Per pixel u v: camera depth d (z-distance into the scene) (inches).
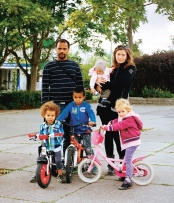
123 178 214.5
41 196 187.6
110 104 224.5
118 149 226.5
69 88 232.7
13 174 233.1
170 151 302.4
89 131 225.5
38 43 967.6
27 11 711.7
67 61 235.9
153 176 206.5
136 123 203.6
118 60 224.7
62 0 813.2
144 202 177.2
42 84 234.5
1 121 572.1
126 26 505.4
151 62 1076.5
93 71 227.6
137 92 1114.1
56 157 210.1
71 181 214.5
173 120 562.9
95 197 185.6
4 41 721.6
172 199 181.8
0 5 701.9
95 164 212.4
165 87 1091.3
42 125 212.1
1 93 844.6
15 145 343.0
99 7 446.6
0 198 184.7
